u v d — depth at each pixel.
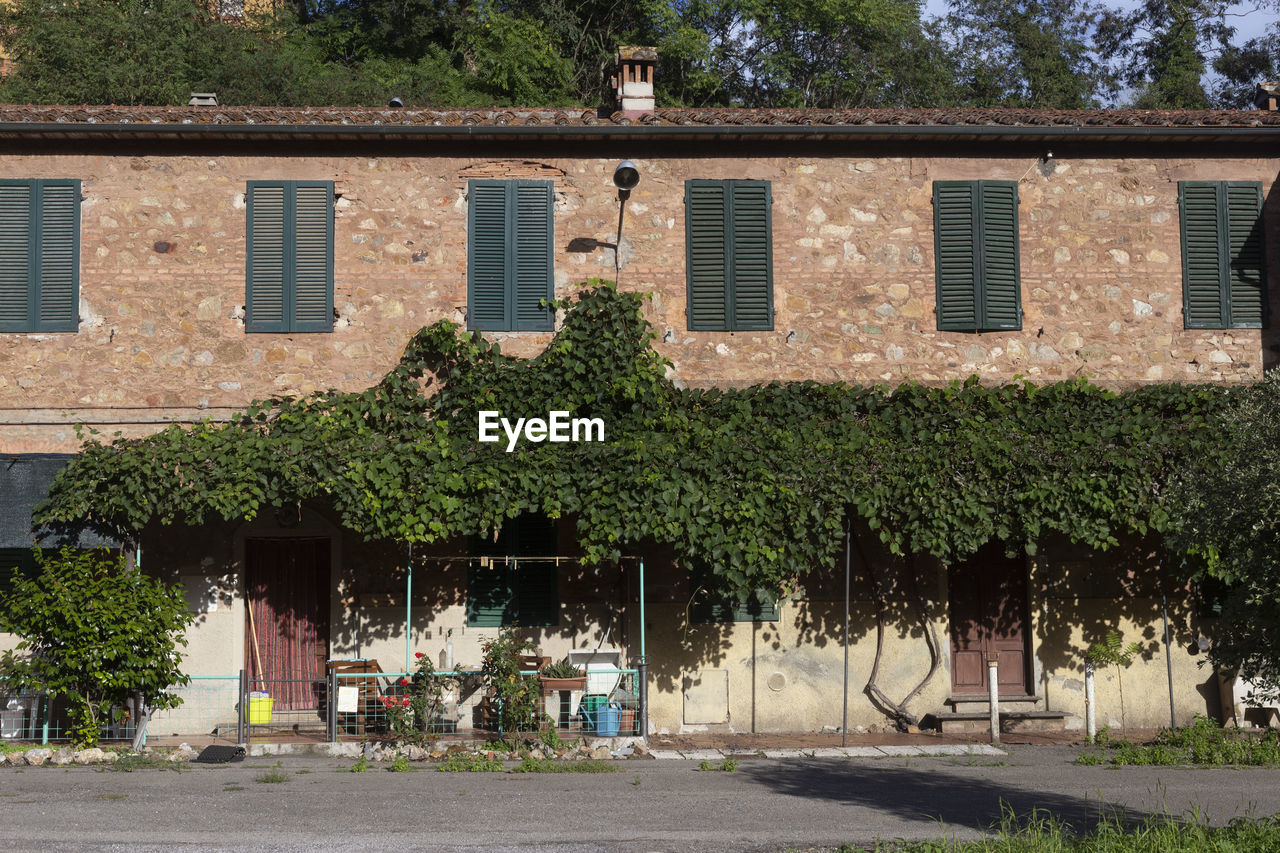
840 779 11.90
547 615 15.27
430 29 32.62
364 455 13.99
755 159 15.54
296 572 15.54
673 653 15.28
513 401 14.62
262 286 14.95
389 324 15.02
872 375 15.30
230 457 13.84
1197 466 10.66
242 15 32.41
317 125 14.74
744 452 14.25
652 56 16.36
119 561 13.52
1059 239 15.64
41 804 10.23
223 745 13.54
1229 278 15.72
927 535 14.33
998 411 14.91
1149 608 15.73
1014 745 14.32
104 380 14.68
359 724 14.36
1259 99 17.20
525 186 15.30
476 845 8.83
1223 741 13.66
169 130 14.62
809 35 33.16
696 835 9.19
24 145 14.86
